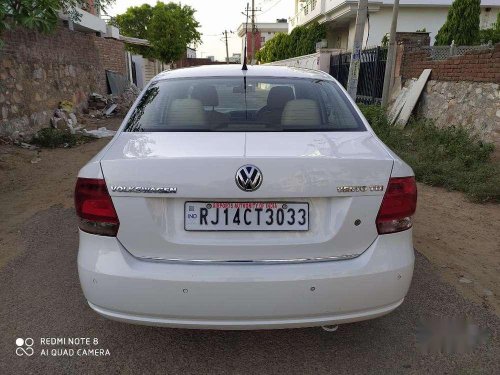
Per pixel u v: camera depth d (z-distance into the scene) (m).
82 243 2.13
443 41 14.19
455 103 8.45
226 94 2.79
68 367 2.32
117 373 2.29
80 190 2.09
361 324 2.70
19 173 6.20
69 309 2.82
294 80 3.01
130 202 1.99
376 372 2.30
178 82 2.98
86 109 12.62
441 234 4.11
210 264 2.01
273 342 2.53
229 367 2.34
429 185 5.70
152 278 1.97
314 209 2.03
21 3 4.91
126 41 22.55
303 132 2.45
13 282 3.14
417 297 2.99
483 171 5.60
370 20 20.94
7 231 4.09
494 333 2.61
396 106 10.56
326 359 2.40
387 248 2.09
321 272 2.00
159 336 2.58
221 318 2.00
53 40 10.32
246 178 1.94
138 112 2.71
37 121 9.05
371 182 2.04
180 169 1.96
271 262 2.02
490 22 21.70
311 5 27.83
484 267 3.45
